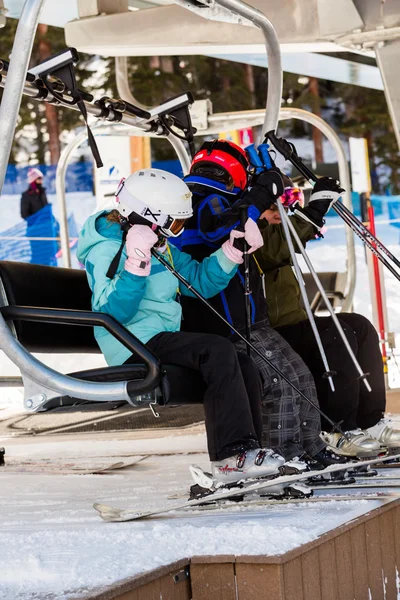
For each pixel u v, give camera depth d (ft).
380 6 19.47
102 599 7.73
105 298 12.85
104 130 28.99
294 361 14.44
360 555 10.62
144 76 104.01
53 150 104.58
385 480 14.42
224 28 22.04
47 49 103.96
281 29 20.67
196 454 22.21
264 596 8.80
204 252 14.82
